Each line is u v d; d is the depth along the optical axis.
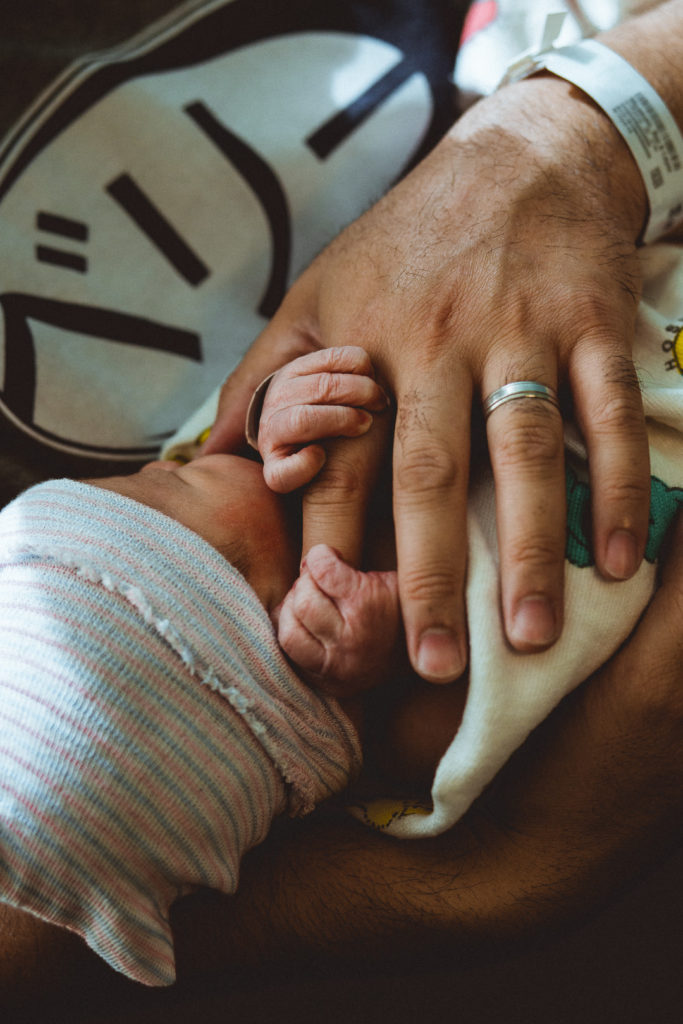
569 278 0.69
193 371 0.99
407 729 0.68
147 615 0.60
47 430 0.94
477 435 0.70
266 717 0.62
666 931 0.97
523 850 0.69
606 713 0.65
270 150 0.99
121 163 0.98
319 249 1.00
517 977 0.95
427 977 0.96
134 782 0.58
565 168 0.78
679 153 0.80
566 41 0.96
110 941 0.58
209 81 1.01
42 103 0.98
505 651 0.60
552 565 0.59
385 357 0.71
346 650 0.62
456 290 0.70
